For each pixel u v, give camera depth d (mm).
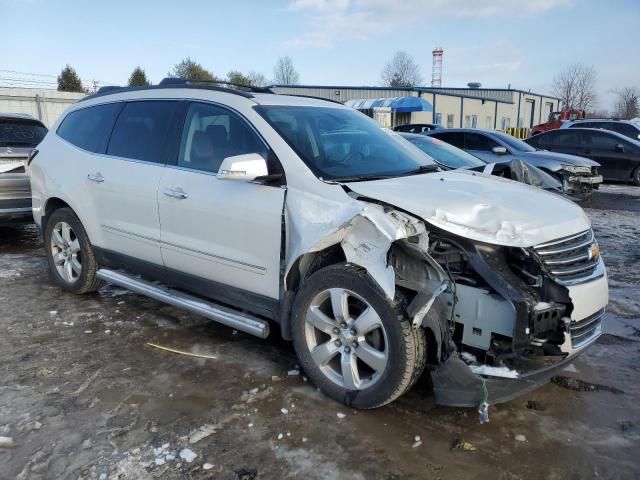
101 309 4695
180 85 4215
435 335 2781
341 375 3188
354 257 2918
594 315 3111
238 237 3469
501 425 2990
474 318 2857
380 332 2959
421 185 3195
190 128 3932
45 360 3707
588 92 58562
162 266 4086
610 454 2746
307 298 3186
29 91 26500
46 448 2723
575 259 3010
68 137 4961
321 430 2904
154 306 4781
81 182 4602
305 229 3059
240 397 3238
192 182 3729
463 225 2848
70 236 4984
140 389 3324
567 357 2926
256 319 3547
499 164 6488
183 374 3523
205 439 2816
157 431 2881
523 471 2607
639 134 18281
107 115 4625
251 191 3391
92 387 3340
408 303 2848
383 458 2684
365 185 3123
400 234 2697
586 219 3344
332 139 3756
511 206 3068
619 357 3865
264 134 3494
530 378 2760
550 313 2760
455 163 7133
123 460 2639
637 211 10305
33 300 4906
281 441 2809
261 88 4395
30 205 6645
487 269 2779
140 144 4238
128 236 4270
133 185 4121
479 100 42156
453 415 3070
